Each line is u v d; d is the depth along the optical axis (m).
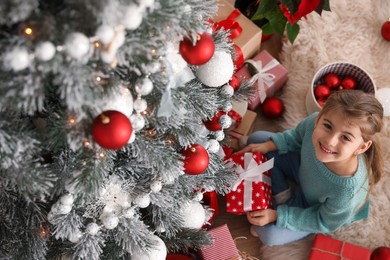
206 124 0.99
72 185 0.75
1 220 0.85
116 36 0.58
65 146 0.78
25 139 0.68
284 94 1.47
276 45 1.58
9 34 0.59
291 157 1.37
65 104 0.68
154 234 1.04
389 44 1.49
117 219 0.85
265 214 1.27
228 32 0.89
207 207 1.15
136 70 0.69
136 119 0.74
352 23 1.48
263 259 1.35
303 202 1.34
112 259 0.93
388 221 1.33
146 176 0.92
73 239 0.84
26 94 0.59
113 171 0.89
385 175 1.34
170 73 0.72
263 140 1.38
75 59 0.60
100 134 0.65
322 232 1.30
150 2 0.60
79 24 0.59
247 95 1.06
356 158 1.11
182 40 0.72
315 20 1.47
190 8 0.70
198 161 0.87
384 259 1.25
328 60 1.45
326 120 1.05
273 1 1.24
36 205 0.83
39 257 0.86
